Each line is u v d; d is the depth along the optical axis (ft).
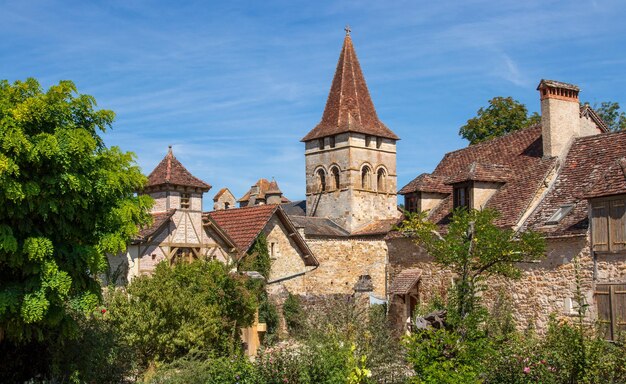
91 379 58.95
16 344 56.85
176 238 107.04
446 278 86.02
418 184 93.97
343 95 194.18
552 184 82.17
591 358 50.65
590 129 95.25
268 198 213.46
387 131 195.52
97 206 56.54
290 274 131.64
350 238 171.63
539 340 63.67
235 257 116.16
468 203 86.53
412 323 67.77
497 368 52.95
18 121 51.16
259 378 55.62
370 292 101.14
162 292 74.69
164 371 64.34
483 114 157.79
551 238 72.74
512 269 61.00
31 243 50.44
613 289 67.15
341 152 189.57
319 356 55.57
